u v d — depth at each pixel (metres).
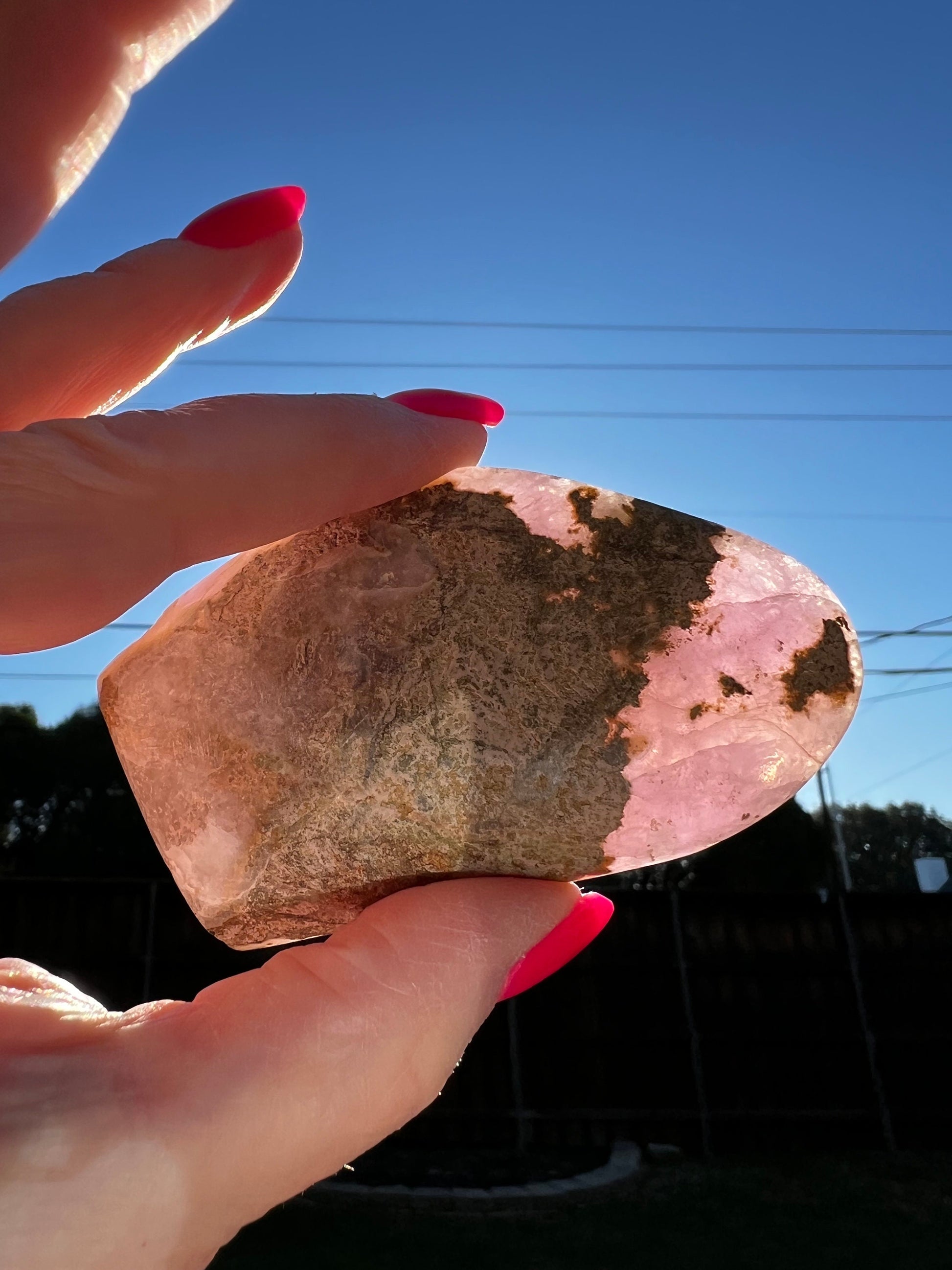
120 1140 0.07
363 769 0.10
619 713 0.10
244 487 0.08
